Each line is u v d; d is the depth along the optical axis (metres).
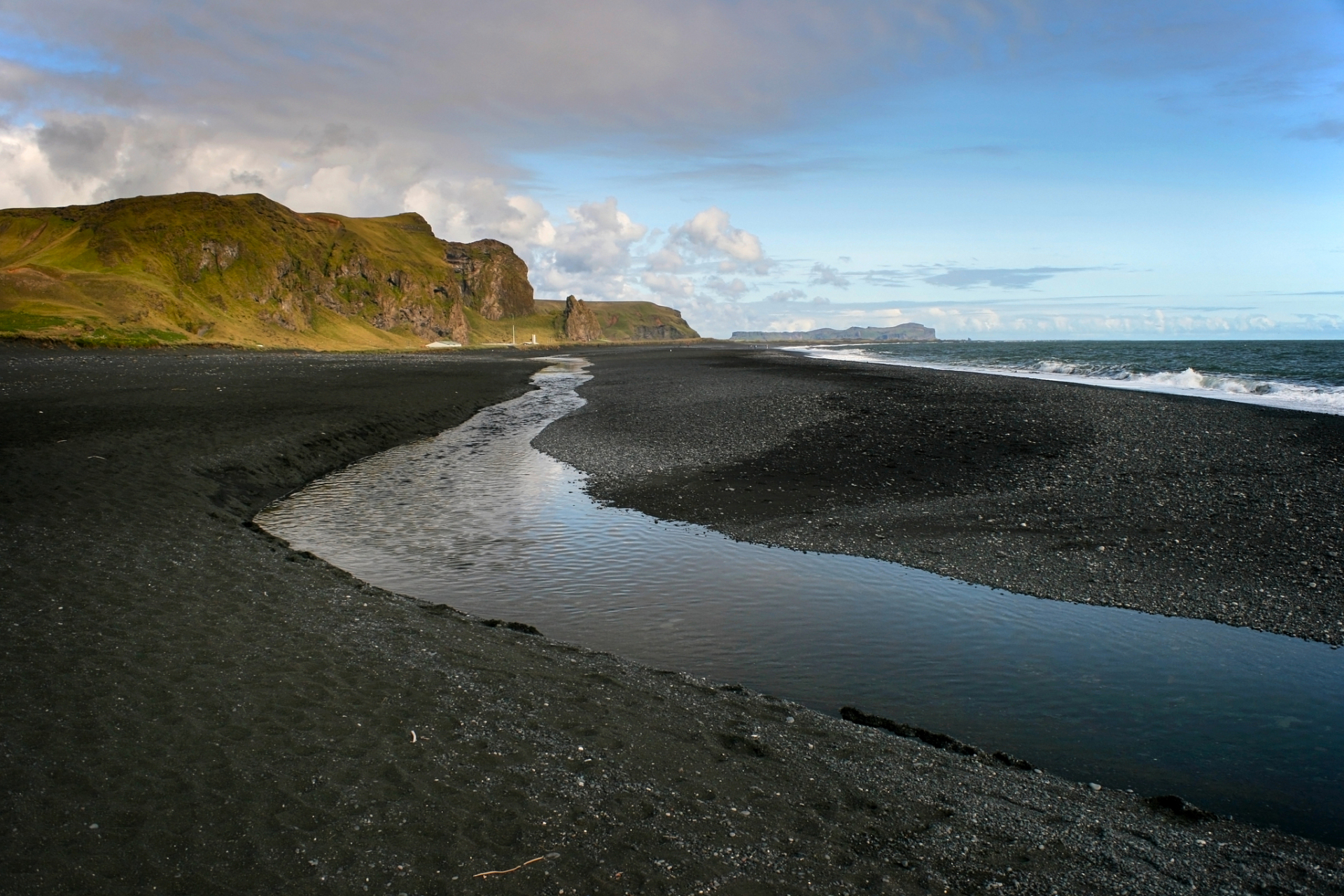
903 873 4.29
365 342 156.25
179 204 145.88
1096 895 4.19
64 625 7.23
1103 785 5.71
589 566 11.40
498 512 14.71
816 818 4.84
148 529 11.49
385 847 4.14
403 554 12.00
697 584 10.55
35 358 54.31
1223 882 4.43
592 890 3.91
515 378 53.31
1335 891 4.39
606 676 7.13
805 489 15.84
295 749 5.18
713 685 7.23
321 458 19.98
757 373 51.53
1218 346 108.00
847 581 10.59
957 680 7.62
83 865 3.80
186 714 5.59
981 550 11.76
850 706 7.04
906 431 22.34
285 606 8.46
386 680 6.53
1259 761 6.10
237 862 3.93
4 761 4.73
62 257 117.25
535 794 4.85
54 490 13.23
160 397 29.12
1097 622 9.09
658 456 20.02
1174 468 16.56
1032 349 119.19
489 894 3.82
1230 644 8.43
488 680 6.75
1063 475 16.22
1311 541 11.60
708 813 4.80
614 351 144.38
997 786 5.50
